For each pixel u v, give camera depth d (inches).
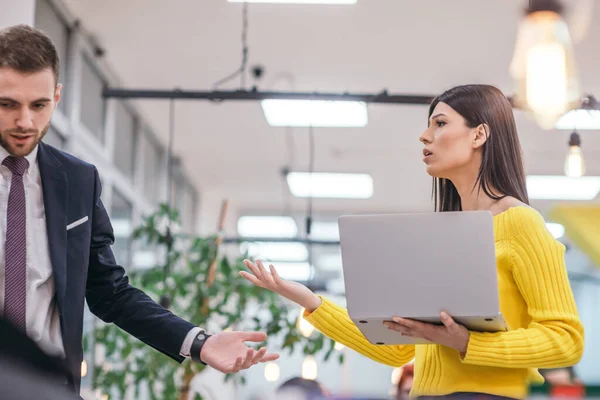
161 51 279.7
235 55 284.0
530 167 388.8
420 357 84.0
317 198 440.8
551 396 47.9
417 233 74.4
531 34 160.2
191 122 343.9
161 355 233.8
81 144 263.7
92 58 274.1
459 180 85.7
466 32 265.0
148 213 349.1
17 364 28.4
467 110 84.5
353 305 75.9
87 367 261.1
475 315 73.4
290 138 361.4
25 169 75.6
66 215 76.9
